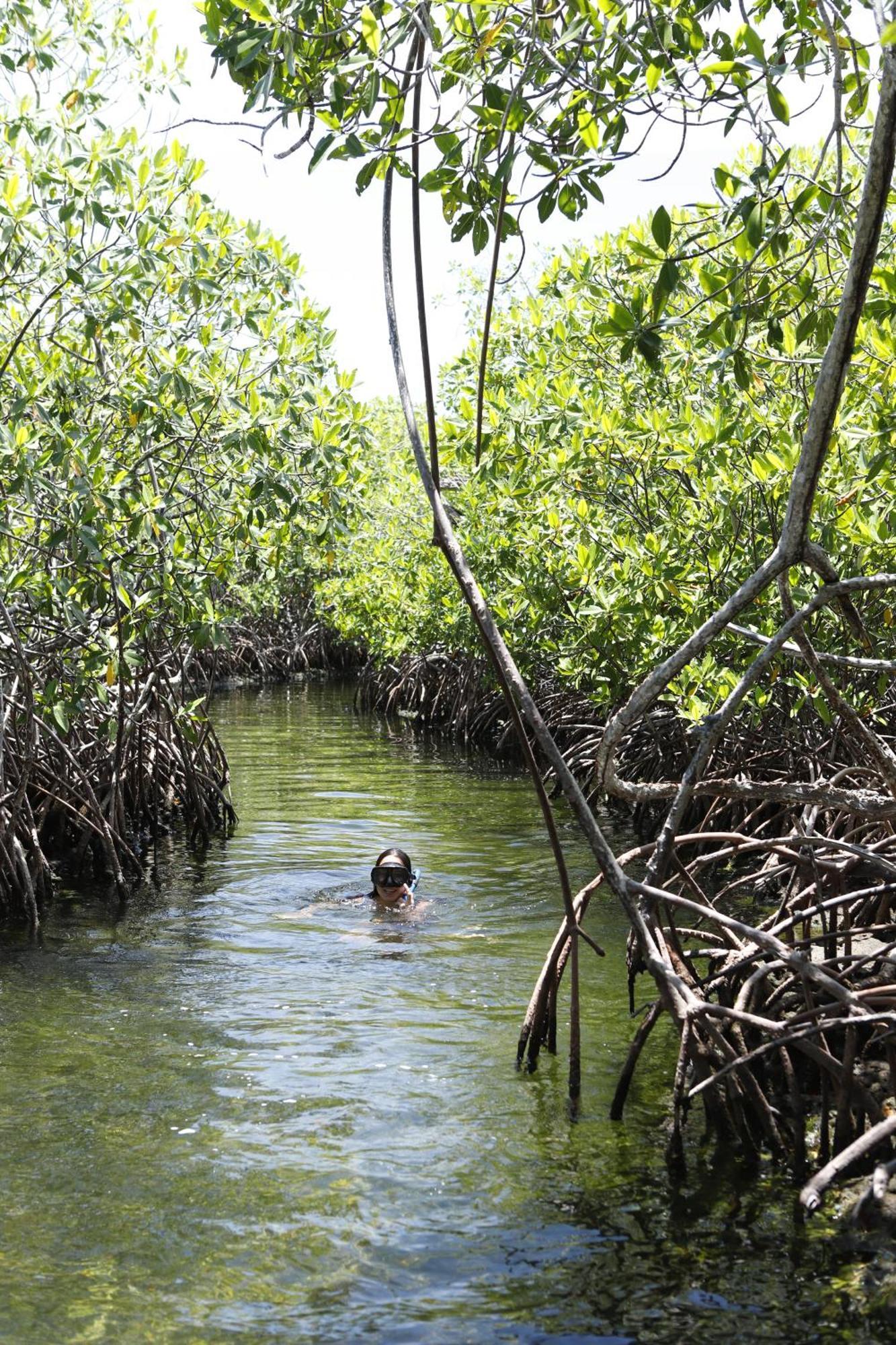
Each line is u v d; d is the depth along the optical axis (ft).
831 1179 12.69
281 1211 13.87
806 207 17.98
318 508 33.50
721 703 28.30
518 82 13.38
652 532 33.55
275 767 55.93
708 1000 17.39
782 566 14.20
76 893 31.07
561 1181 14.61
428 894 30.07
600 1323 11.75
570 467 33.96
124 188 28.45
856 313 12.68
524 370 40.50
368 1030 19.88
